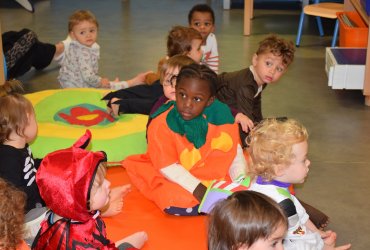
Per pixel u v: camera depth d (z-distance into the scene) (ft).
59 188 5.57
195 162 7.47
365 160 9.82
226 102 9.06
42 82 13.67
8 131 6.80
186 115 7.07
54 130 8.99
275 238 4.62
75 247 5.62
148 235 7.00
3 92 7.42
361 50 12.76
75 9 22.39
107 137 8.86
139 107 9.66
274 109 12.12
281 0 23.90
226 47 16.97
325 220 7.56
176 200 7.28
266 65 8.93
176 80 7.19
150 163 7.82
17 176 6.72
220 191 6.88
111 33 18.72
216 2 23.95
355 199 8.54
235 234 4.58
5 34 13.24
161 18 21.08
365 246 7.37
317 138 10.68
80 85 12.28
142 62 15.51
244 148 8.59
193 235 7.00
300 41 17.71
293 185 8.90
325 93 13.12
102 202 5.78
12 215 4.57
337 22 15.93
